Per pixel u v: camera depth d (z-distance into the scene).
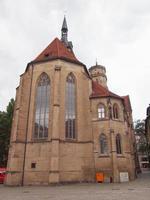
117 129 33.97
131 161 35.78
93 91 38.69
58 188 23.53
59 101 31.31
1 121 48.19
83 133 32.62
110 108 34.59
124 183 28.34
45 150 29.44
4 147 47.06
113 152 31.48
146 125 63.69
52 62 34.56
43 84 34.03
